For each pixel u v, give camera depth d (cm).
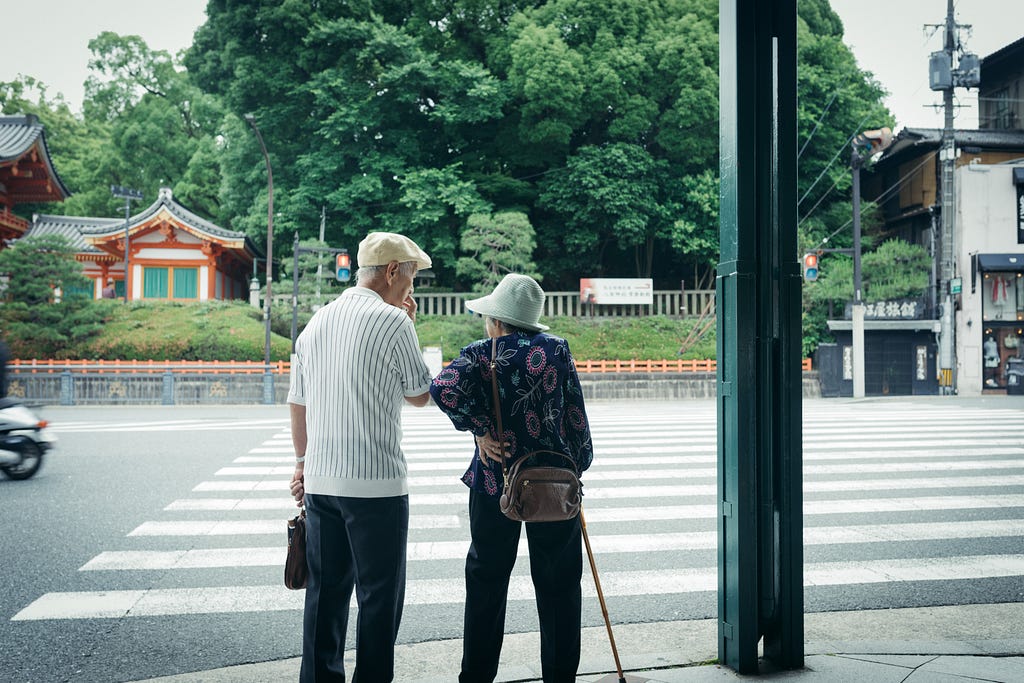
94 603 393
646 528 554
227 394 2005
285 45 2620
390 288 256
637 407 1803
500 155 2894
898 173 2895
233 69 2798
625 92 2623
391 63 2528
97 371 2036
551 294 2725
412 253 258
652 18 2695
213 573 447
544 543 251
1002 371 2277
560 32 2644
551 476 239
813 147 2875
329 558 236
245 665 313
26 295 2252
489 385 249
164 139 3650
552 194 2686
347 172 2708
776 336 286
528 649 330
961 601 393
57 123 4153
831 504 629
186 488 709
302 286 2442
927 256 2494
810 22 3225
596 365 2322
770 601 288
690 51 2559
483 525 252
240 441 1065
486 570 252
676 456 897
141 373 1972
